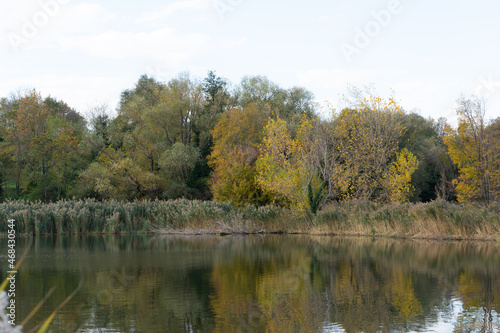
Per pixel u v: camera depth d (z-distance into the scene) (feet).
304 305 39.19
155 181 164.66
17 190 185.98
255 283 48.78
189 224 115.65
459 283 48.14
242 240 97.66
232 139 167.53
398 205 102.17
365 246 82.79
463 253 71.56
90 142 182.19
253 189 130.21
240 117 171.73
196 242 93.61
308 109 201.05
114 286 47.06
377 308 38.04
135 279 50.96
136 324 33.91
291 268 58.39
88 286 47.14
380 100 127.65
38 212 108.78
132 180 161.99
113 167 160.45
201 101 187.11
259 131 170.50
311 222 113.39
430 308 37.99
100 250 79.46
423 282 48.73
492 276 51.85
